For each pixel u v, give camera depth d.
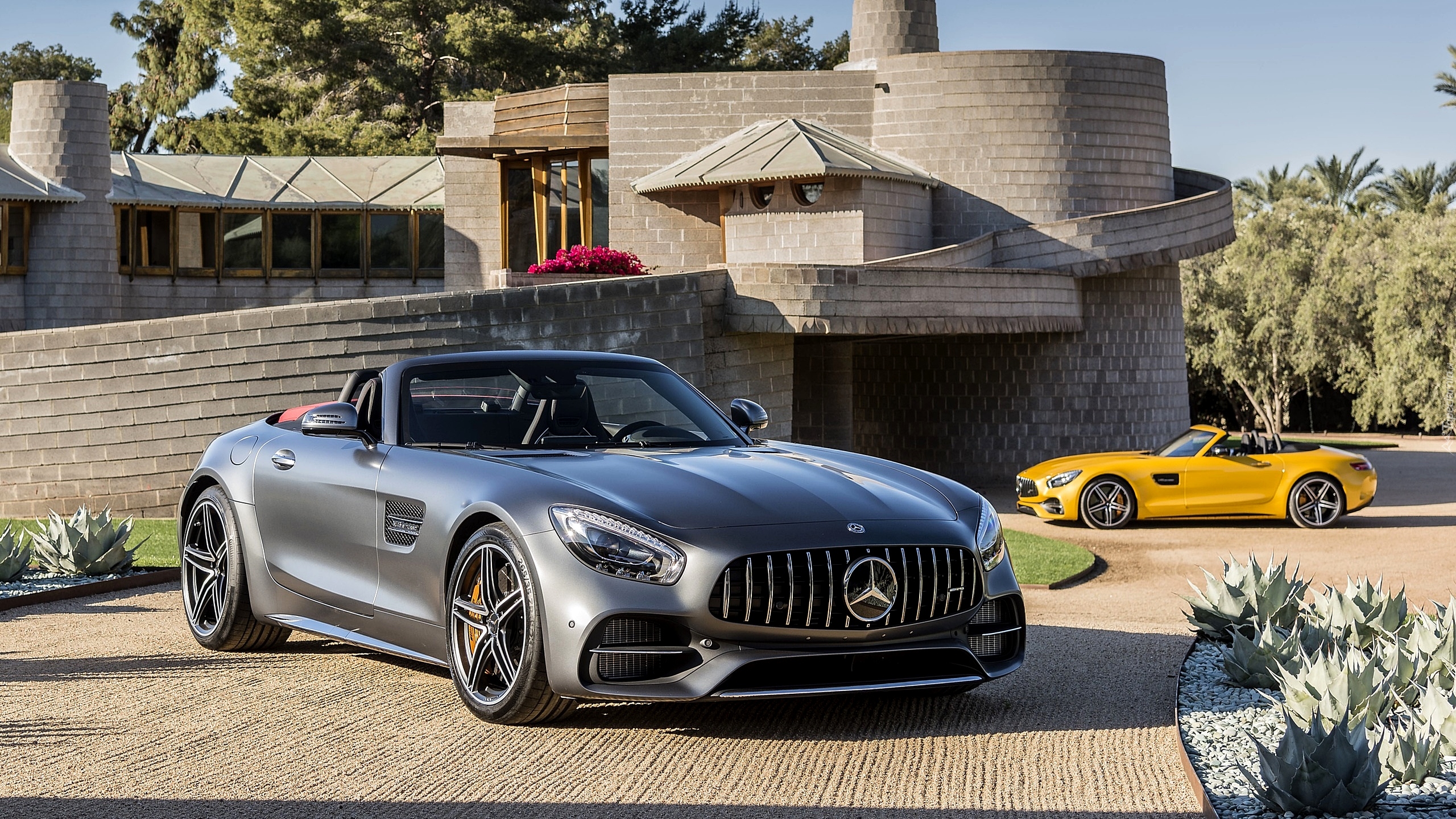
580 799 4.09
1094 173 22.59
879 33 25.00
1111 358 23.08
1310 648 5.67
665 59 47.59
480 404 5.83
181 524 6.77
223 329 14.12
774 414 17.52
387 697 5.43
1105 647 6.77
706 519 4.63
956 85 22.53
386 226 31.69
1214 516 15.52
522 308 14.74
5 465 14.46
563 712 4.86
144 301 30.39
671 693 4.51
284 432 6.41
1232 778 4.29
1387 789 4.09
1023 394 23.06
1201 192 24.09
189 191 30.73
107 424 14.30
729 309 16.44
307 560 5.95
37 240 28.73
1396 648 5.24
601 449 5.62
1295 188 61.44
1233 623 6.57
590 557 4.57
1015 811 4.00
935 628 4.80
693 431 5.96
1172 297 24.14
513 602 4.80
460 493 5.08
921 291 17.45
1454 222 43.44
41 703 5.34
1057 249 21.12
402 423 5.71
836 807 4.03
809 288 16.34
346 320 14.19
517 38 42.19
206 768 4.42
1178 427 24.30
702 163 22.27
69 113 28.84
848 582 4.61
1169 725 5.06
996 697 5.55
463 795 4.13
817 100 23.23
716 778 4.32
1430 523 16.05
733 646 4.54
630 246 23.50
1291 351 45.88
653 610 4.49
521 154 25.92
